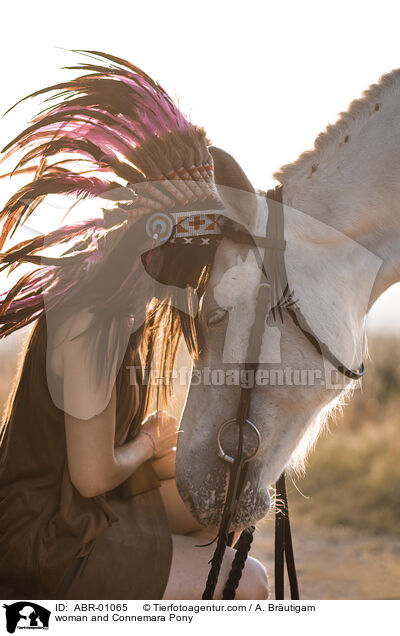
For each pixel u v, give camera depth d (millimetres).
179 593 1936
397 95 2143
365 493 5895
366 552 4855
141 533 1984
